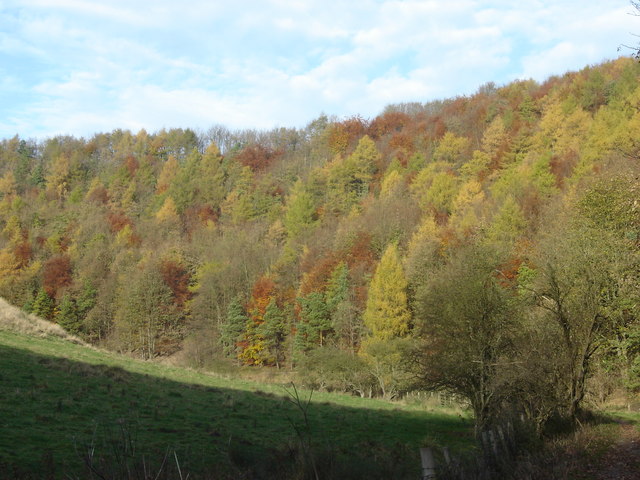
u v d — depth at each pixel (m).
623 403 27.73
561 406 17.66
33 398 15.76
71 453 11.62
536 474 11.18
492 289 20.09
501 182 69.31
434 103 130.25
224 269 75.25
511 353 19.12
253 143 134.50
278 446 15.52
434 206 72.94
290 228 86.50
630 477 11.75
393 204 76.69
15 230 93.06
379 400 33.09
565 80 100.06
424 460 9.03
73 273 80.56
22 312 31.89
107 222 99.00
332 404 27.02
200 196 109.69
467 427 23.72
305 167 116.50
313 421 21.33
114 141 141.25
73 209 105.44
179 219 100.62
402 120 122.19
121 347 68.19
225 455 13.70
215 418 18.31
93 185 118.62
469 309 19.55
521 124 89.50
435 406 32.06
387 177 90.25
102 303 73.62
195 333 68.81
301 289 65.44
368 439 18.80
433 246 54.28
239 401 22.39
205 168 117.62
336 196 92.94
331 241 75.50
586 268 18.59
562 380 17.92
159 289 70.38
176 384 23.73
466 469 10.51
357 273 60.25
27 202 111.69
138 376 23.47
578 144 71.25
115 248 87.69
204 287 72.38
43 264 82.19
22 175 127.25
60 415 14.57
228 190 111.56
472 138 96.94
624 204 23.58
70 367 21.16
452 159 92.12
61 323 71.44
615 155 50.75
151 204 109.75
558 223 41.66
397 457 15.20
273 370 60.25
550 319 19.16
